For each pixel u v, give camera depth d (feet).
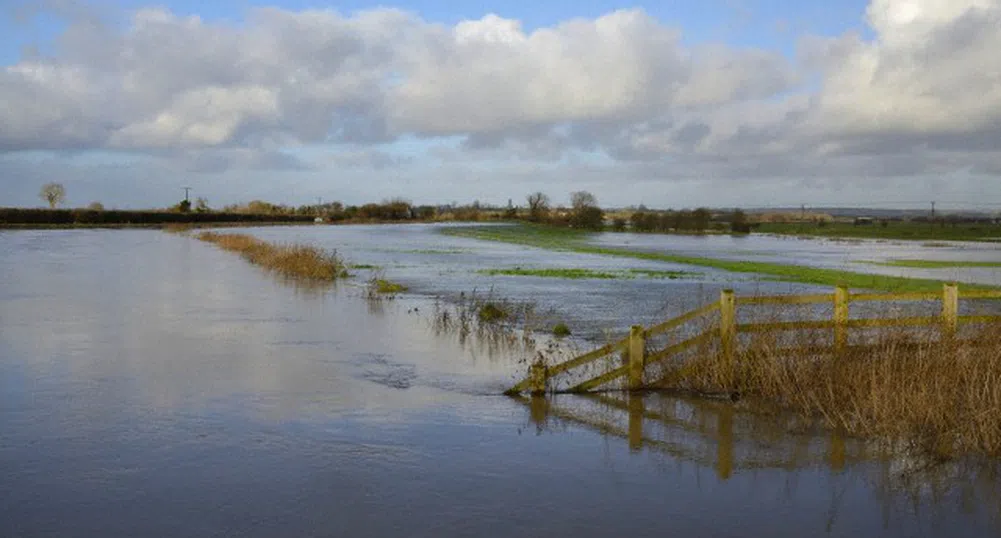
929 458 31.35
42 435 32.78
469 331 63.36
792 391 39.52
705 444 33.01
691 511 25.79
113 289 92.53
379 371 47.42
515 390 41.78
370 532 23.66
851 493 27.53
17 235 263.49
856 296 44.16
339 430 34.32
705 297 89.76
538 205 505.66
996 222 586.45
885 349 41.27
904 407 34.71
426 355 52.90
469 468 29.63
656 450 32.17
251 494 26.53
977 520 25.21
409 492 27.02
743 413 38.06
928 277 117.39
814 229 474.08
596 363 49.70
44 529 23.53
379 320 69.31
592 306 81.92
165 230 316.40
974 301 84.84
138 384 42.42
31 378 43.57
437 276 120.98
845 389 37.96
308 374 46.01
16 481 27.45
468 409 38.47
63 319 66.95
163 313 71.72
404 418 36.55
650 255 184.85
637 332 42.11
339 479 28.14
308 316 71.31
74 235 265.34
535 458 30.94
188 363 48.57
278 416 36.45
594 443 33.01
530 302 85.40
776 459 31.17
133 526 23.81
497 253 191.31
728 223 471.21
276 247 146.10
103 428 33.94
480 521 24.66
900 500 26.89
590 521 24.84
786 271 131.13
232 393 40.73
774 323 43.45
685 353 44.24
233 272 118.73
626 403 39.93
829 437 34.14
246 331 61.93
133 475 28.17
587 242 274.16
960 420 34.14
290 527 23.91
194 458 30.17
